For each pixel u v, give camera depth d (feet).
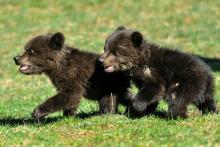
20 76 86.79
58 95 50.34
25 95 73.00
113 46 50.78
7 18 129.29
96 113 53.83
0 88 79.46
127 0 137.90
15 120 53.67
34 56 51.42
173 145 39.65
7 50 106.52
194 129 43.80
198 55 99.96
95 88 52.34
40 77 84.74
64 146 41.52
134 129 44.34
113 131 44.52
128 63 50.78
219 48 104.42
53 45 51.44
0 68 93.97
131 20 125.49
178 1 135.64
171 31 117.29
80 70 51.57
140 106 48.60
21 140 44.34
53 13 131.85
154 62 50.29
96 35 116.37
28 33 119.14
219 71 84.38
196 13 127.44
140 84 51.96
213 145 39.19
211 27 118.52
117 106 53.57
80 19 127.24
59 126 48.32
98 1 137.18
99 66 52.08
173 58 50.06
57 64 51.42
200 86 48.98
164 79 50.08
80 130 46.11
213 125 44.91
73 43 109.50
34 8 135.33
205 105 51.34
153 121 47.70
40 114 49.06
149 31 118.01
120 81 52.85
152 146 39.70
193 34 113.91
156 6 133.08
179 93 48.80
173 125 45.78
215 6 131.64
